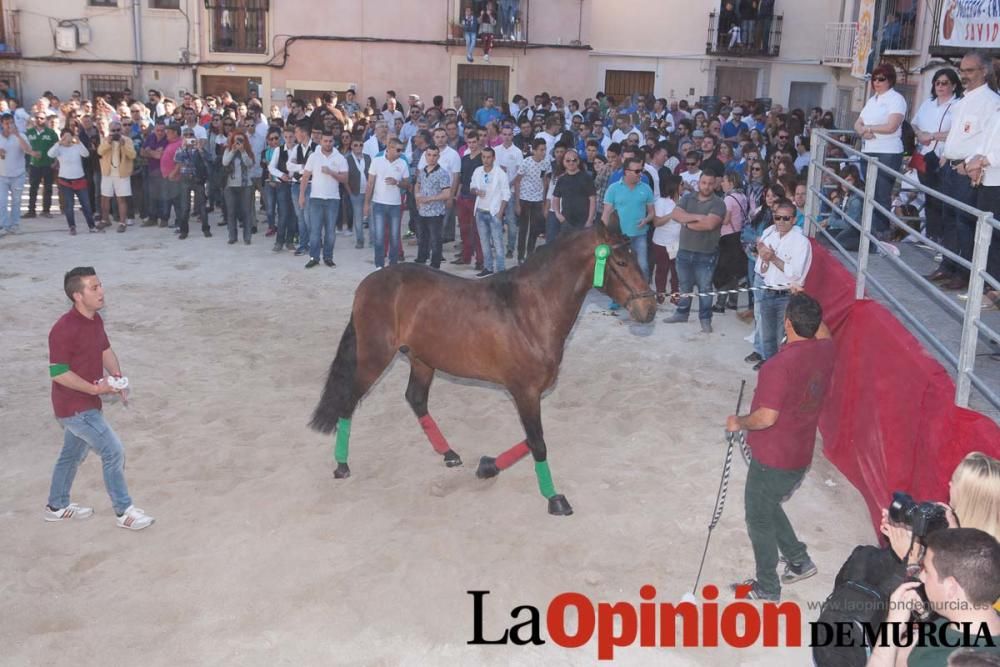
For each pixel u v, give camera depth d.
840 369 7.89
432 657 4.98
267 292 12.34
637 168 10.84
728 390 9.11
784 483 5.32
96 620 5.25
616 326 11.18
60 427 7.95
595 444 7.82
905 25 19.88
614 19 27.27
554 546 6.14
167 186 15.88
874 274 8.74
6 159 15.43
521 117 18.80
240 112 18.64
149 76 24.98
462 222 13.70
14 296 11.80
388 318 6.70
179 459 7.30
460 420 8.27
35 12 24.22
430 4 25.58
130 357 9.66
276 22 25.20
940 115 9.02
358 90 25.84
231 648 5.01
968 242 7.68
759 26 27.42
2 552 5.94
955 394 5.55
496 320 6.35
